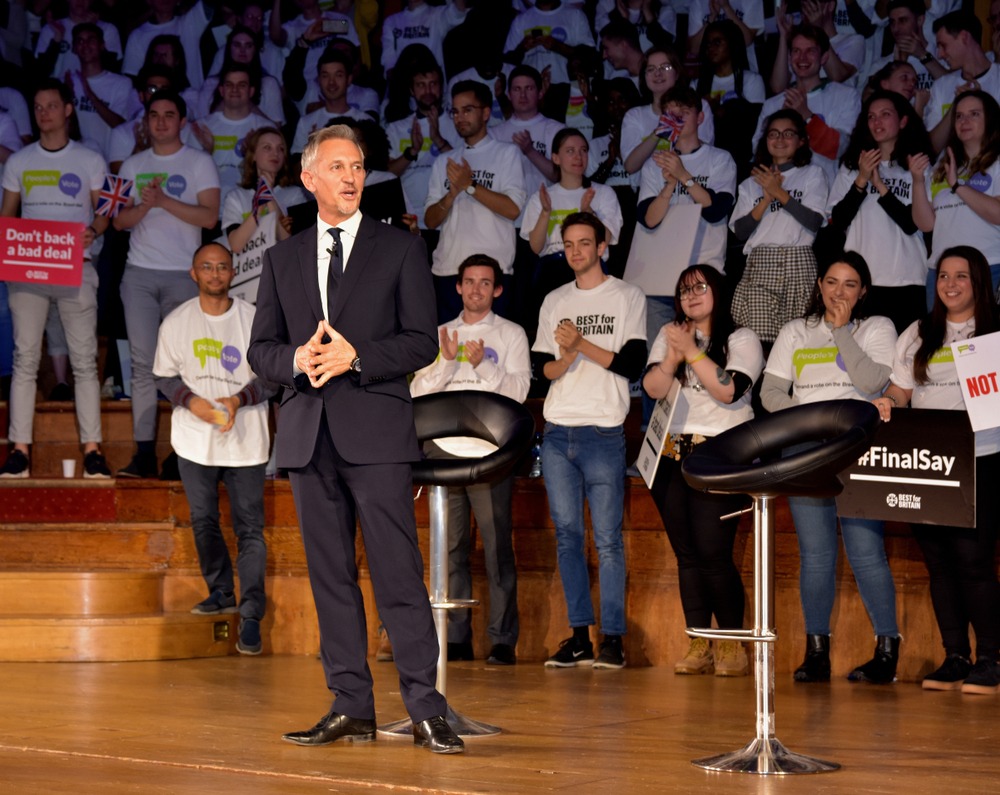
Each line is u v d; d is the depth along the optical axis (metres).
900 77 7.39
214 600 6.32
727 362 5.56
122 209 7.34
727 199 7.12
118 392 8.00
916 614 5.71
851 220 6.80
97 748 3.65
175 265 7.29
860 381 5.38
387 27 8.87
